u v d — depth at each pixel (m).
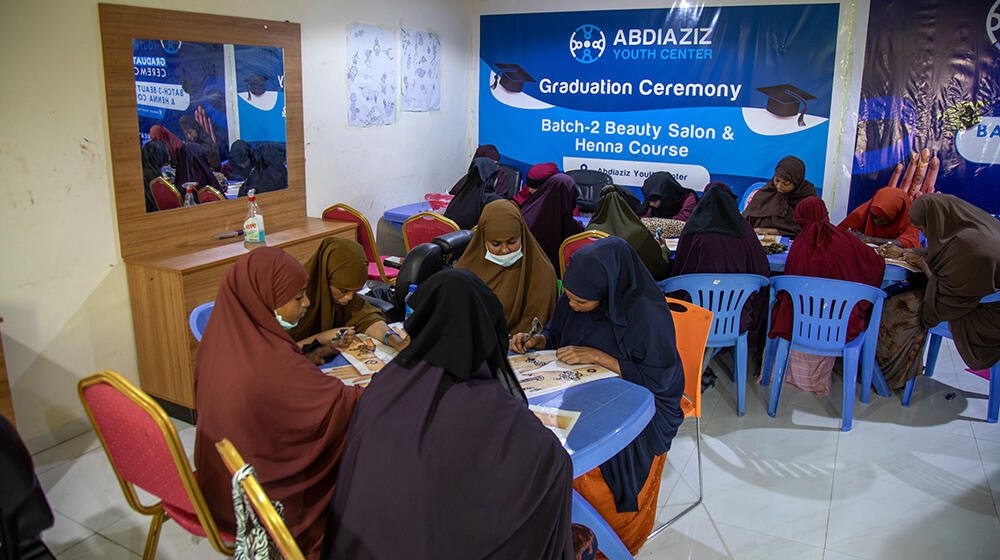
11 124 2.86
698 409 2.60
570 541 1.53
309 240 3.94
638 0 5.66
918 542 2.53
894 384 3.70
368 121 5.08
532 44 6.11
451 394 1.45
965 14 4.77
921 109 5.02
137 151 3.35
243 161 4.00
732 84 5.54
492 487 1.35
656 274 3.81
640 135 5.93
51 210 3.04
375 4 4.96
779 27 5.30
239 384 1.74
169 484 1.73
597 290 2.17
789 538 2.54
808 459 3.09
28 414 3.06
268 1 4.05
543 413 1.93
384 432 1.41
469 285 1.53
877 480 2.93
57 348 3.14
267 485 1.76
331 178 4.80
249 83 3.96
